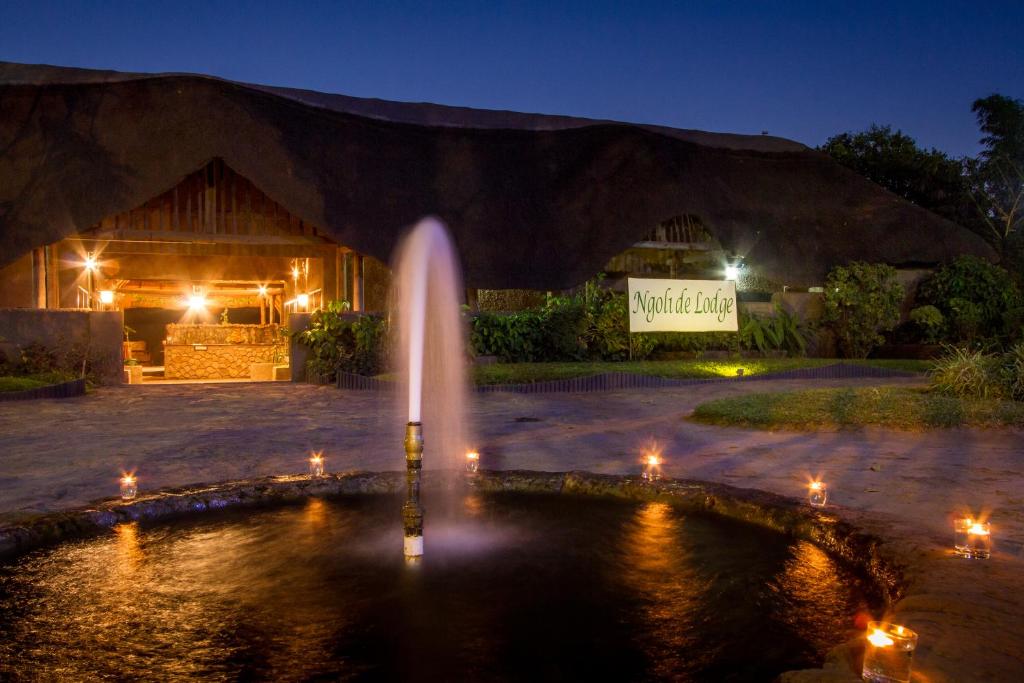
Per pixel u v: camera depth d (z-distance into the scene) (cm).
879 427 747
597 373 1289
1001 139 2541
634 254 1959
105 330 1396
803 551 360
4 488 504
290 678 235
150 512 420
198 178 1579
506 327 1534
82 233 1480
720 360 1647
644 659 247
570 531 396
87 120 1437
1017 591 268
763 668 239
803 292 1962
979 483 501
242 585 318
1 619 284
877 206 2075
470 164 1708
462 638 264
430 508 443
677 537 385
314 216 1482
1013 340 1884
